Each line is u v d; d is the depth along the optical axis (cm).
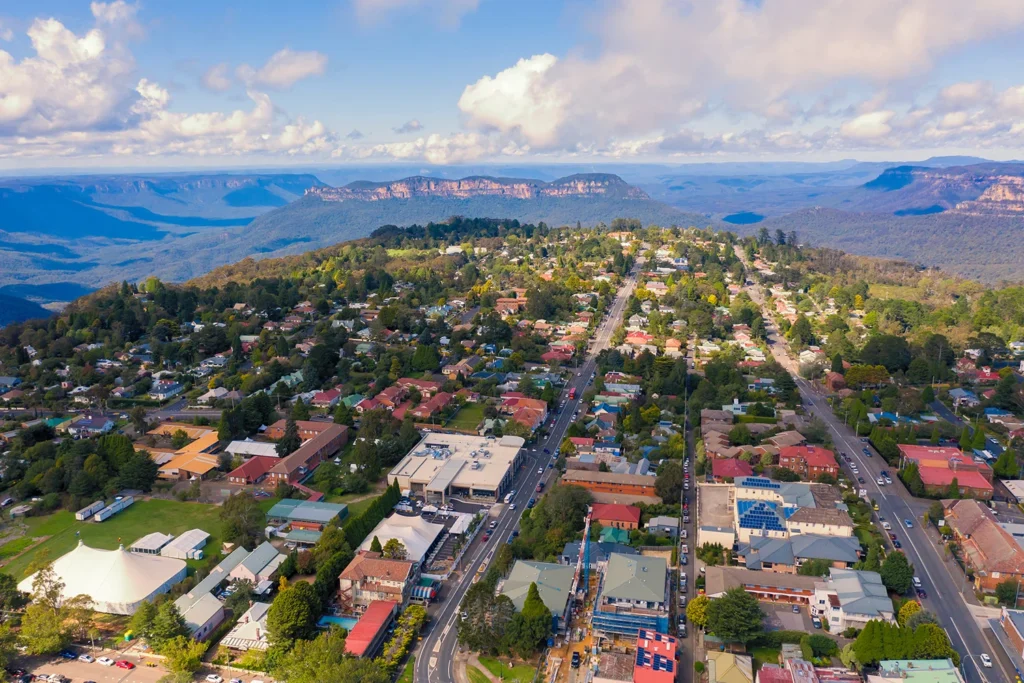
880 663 18388
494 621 19675
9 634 19750
